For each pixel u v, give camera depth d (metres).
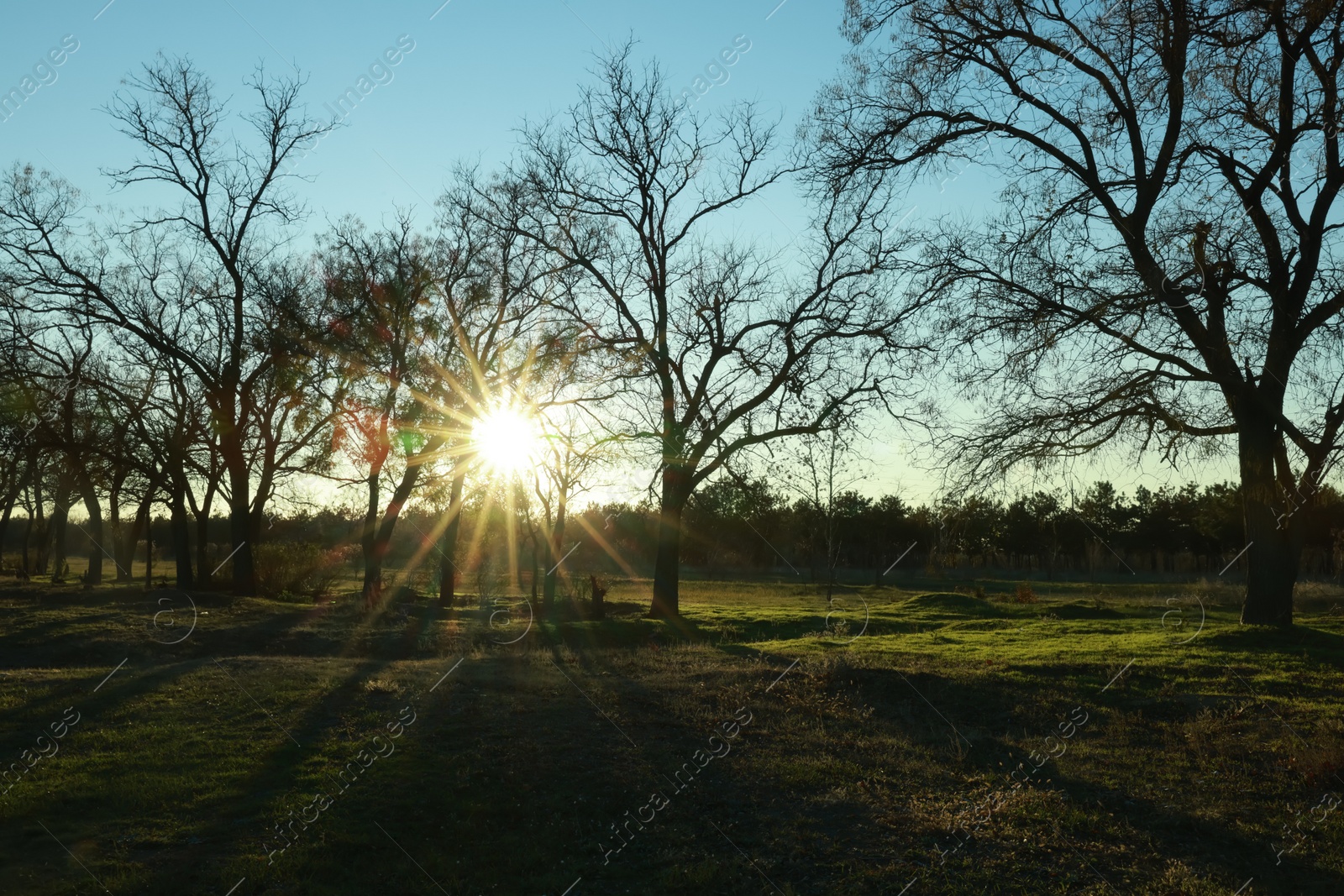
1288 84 17.62
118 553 42.47
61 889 7.19
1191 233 17.56
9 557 61.19
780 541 55.31
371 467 29.97
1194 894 7.59
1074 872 8.01
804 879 7.84
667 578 28.00
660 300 27.95
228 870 7.55
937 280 18.84
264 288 29.84
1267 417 18.92
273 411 32.47
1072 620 26.66
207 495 35.47
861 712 12.77
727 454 27.66
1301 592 32.25
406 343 29.45
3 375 29.48
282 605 28.58
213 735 10.88
